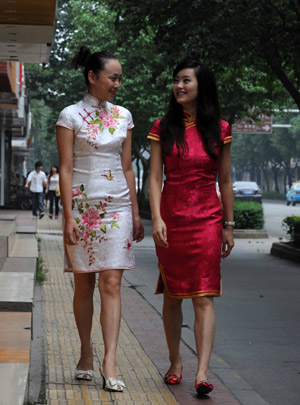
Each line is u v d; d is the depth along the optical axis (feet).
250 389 15.87
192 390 14.90
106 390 14.30
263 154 238.27
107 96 14.79
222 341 21.58
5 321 15.98
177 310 15.26
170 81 78.33
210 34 43.27
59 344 18.78
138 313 24.64
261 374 17.92
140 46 83.97
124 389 14.60
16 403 10.23
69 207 14.57
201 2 42.88
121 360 17.43
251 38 44.93
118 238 14.62
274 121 212.64
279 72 47.62
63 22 109.19
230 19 44.11
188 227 14.67
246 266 41.96
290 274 38.27
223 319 25.09
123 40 50.03
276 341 21.72
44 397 13.76
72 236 14.51
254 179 293.02
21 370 11.78
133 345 19.35
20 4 27.27
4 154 98.99
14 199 103.81
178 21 44.32
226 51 44.47
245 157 264.11
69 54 97.55
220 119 15.01
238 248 54.08
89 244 14.64
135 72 86.12
